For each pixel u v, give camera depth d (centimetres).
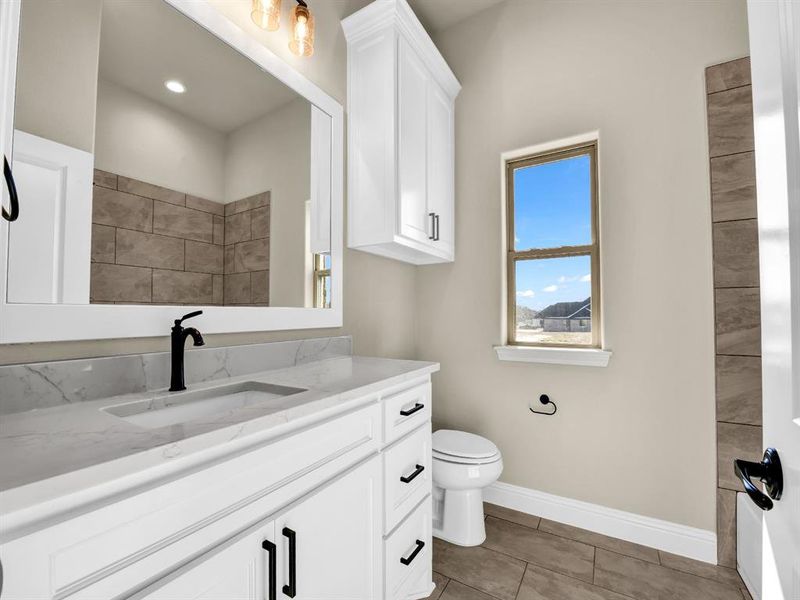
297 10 132
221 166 118
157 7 103
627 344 174
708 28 161
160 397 90
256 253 129
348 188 173
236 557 63
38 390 78
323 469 84
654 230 169
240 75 124
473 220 217
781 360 50
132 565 51
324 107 158
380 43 165
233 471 64
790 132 47
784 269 49
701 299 159
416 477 126
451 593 138
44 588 43
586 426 183
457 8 216
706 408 158
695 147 162
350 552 92
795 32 45
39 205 80
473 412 214
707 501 157
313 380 106
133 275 96
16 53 77
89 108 89
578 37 190
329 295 159
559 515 186
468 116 221
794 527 46
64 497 44
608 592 139
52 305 82
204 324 112
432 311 229
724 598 136
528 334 208
